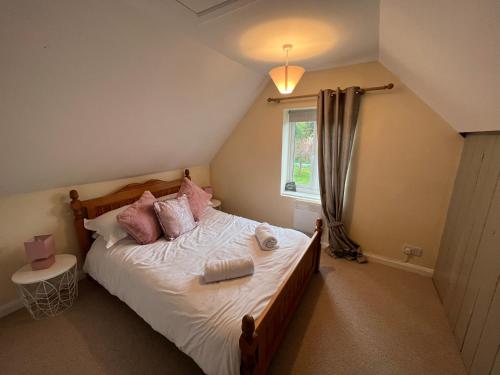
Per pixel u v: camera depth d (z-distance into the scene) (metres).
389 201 2.46
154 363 1.47
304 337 1.66
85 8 1.15
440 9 0.84
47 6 1.05
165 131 2.46
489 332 1.22
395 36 1.45
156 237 2.11
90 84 1.52
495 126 1.32
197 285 1.45
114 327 1.75
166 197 2.94
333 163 2.52
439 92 1.62
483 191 1.51
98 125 1.84
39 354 1.54
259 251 1.90
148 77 1.76
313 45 1.90
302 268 1.83
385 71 2.23
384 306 1.96
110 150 2.15
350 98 2.30
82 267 2.34
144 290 1.51
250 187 3.47
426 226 2.32
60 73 1.34
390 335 1.68
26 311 1.92
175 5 1.31
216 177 3.82
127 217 1.98
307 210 3.00
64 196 2.16
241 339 1.01
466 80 1.13
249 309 1.26
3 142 1.47
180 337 1.28
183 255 1.83
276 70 1.76
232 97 2.72
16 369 1.45
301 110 2.87
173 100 2.15
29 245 1.71
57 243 2.15
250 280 1.51
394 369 1.44
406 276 2.38
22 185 1.84
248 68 2.45
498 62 0.82
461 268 1.69
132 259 1.76
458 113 1.63
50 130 1.61
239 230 2.34
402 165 2.32
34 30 1.10
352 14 1.43
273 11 1.39
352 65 2.37
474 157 1.74
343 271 2.47
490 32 0.73
